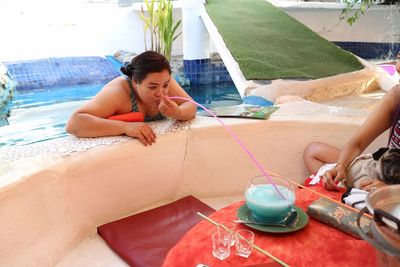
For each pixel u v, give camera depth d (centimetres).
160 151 205
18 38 497
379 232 82
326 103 291
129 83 214
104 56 526
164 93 203
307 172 231
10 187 149
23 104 380
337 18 543
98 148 188
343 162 172
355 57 408
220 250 112
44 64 473
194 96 444
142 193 209
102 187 192
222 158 222
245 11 513
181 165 218
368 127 177
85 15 520
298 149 226
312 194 148
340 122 218
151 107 218
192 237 120
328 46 431
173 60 546
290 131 222
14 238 153
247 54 391
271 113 235
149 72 193
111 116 208
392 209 92
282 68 366
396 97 173
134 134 198
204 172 224
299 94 299
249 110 245
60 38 514
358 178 167
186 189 226
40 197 163
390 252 78
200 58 506
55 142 193
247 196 127
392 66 375
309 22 549
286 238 117
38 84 433
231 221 128
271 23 483
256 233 120
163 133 207
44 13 509
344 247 112
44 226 166
